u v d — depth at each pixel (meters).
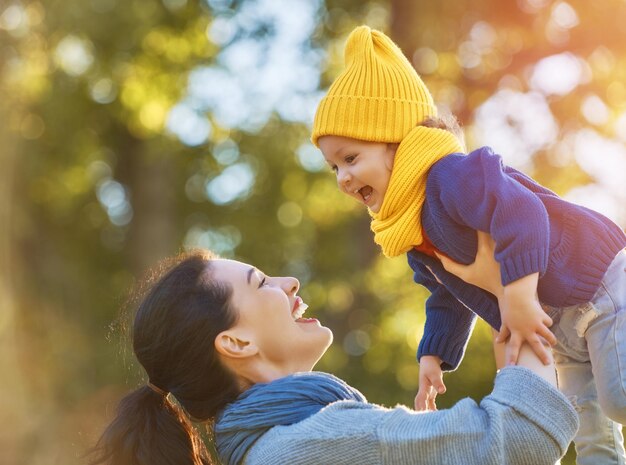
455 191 2.64
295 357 2.83
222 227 17.06
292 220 16.59
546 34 13.03
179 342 2.76
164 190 16.92
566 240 2.65
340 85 2.88
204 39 15.20
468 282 2.70
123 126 16.77
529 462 2.41
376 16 14.46
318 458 2.48
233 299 2.79
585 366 2.82
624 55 12.97
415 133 2.78
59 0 12.09
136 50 14.66
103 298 16.70
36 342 12.16
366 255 14.69
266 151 15.50
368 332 14.23
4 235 12.12
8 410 9.77
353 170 2.85
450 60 13.13
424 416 2.49
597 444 2.84
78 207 17.08
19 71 11.64
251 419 2.62
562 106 13.01
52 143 14.64
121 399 2.87
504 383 2.48
